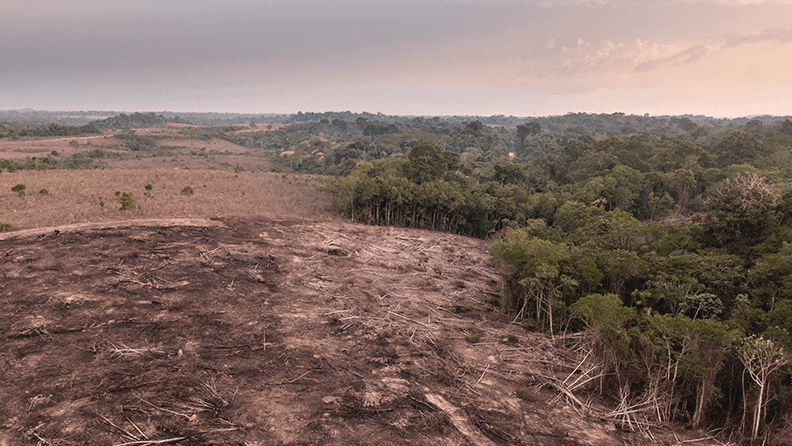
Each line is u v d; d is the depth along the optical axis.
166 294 22.05
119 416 12.25
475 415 15.30
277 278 28.86
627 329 20.19
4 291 19.44
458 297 32.22
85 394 13.11
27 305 18.42
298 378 16.06
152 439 11.43
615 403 18.00
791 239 30.75
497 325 27.02
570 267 28.00
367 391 15.82
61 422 11.69
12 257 23.42
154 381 14.31
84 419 11.91
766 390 16.33
